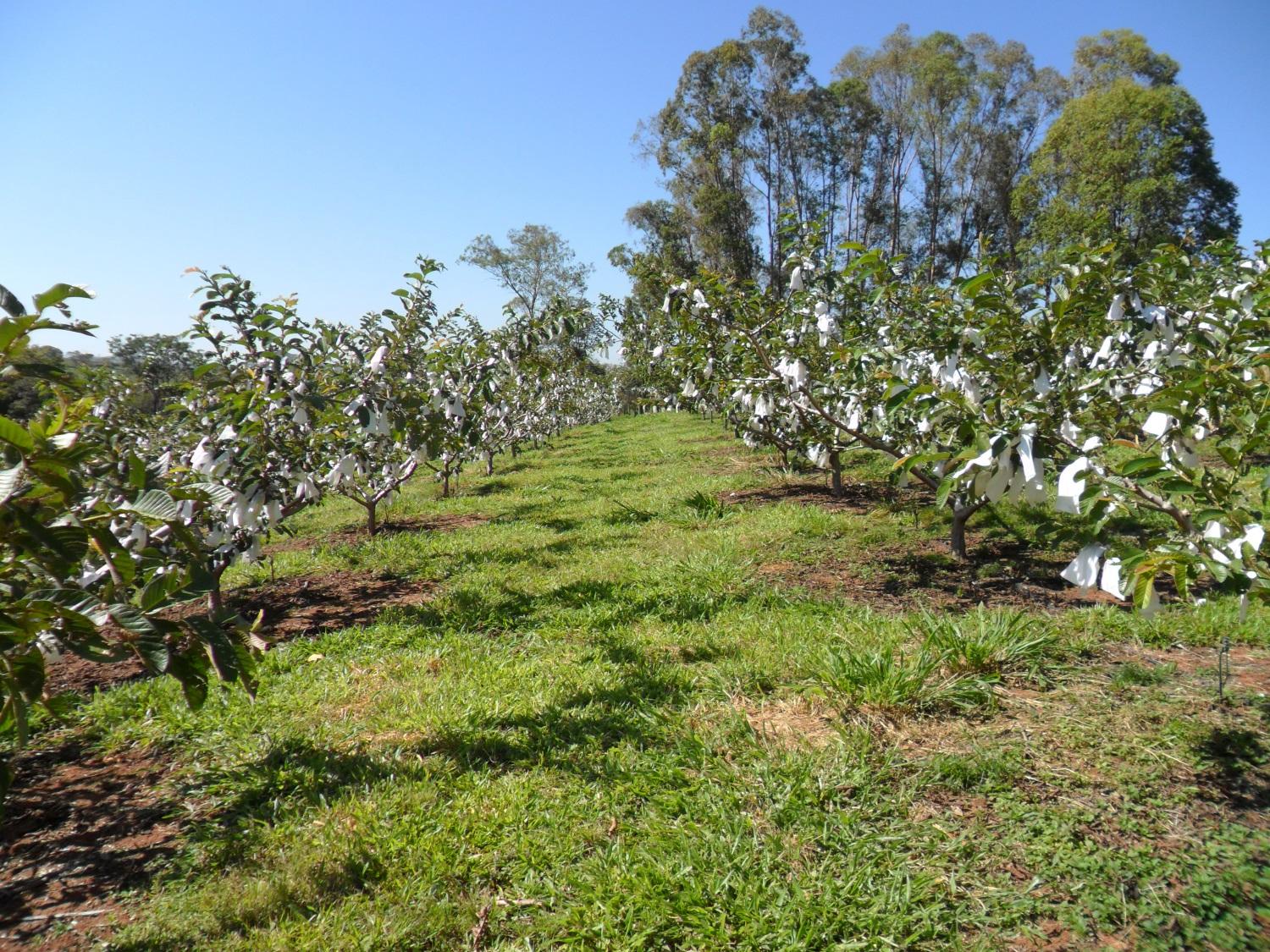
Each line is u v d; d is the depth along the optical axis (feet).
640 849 7.28
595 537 21.63
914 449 17.21
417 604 15.85
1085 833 7.20
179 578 6.35
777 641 12.30
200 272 14.15
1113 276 12.23
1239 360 8.43
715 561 17.40
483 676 11.60
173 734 10.09
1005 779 8.12
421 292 18.47
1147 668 10.55
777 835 7.41
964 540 17.06
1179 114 74.54
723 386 22.47
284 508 15.80
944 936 6.13
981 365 11.95
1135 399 10.68
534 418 48.42
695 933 6.26
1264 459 20.68
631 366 37.14
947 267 114.83
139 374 19.01
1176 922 6.06
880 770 8.34
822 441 21.31
